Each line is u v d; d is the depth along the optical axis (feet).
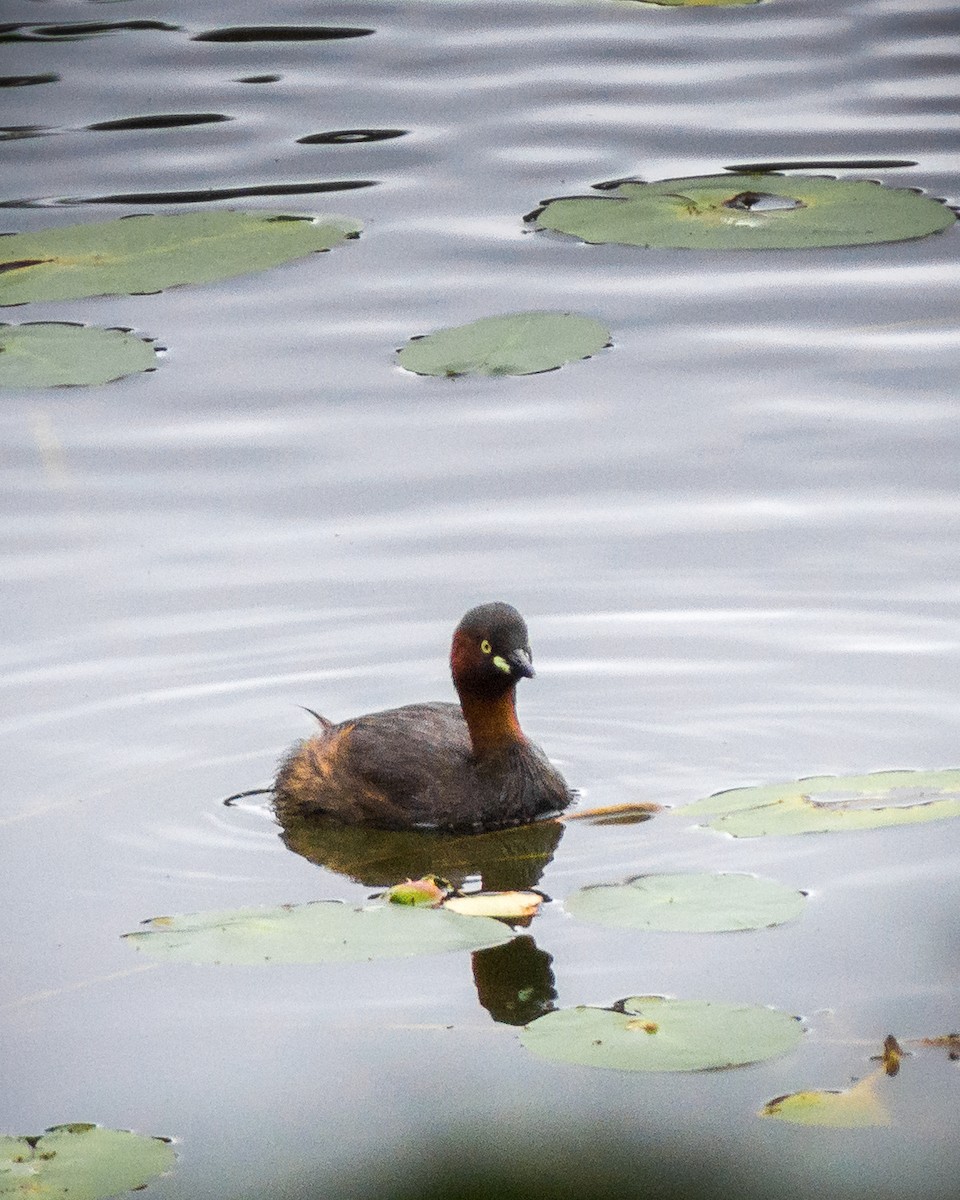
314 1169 25.84
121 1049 28.81
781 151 65.98
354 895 34.09
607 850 35.32
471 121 69.97
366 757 38.65
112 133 69.92
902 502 48.03
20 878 34.71
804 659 42.32
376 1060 28.27
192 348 56.90
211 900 33.88
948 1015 28.58
